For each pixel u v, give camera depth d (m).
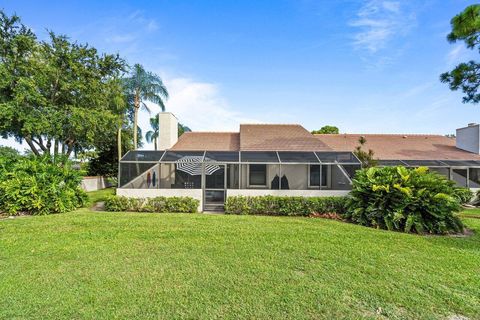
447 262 8.31
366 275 7.23
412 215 12.78
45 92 25.97
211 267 7.65
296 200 17.03
